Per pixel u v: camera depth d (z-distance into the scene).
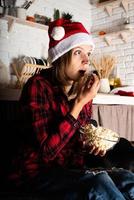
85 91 1.15
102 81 2.86
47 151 1.08
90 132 1.23
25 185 1.15
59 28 1.28
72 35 1.28
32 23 2.83
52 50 1.30
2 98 2.04
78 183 1.06
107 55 3.55
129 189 1.06
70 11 3.46
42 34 3.10
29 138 1.15
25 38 2.92
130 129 2.97
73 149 1.26
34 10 3.03
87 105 1.40
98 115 2.58
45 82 1.23
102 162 1.43
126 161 1.47
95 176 1.06
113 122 2.74
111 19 3.56
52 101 1.20
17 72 2.55
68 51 1.26
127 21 3.39
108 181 1.03
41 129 1.11
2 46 2.68
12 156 1.18
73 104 1.15
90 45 1.32
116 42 3.52
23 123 1.18
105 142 1.23
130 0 3.35
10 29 2.69
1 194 1.14
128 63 3.42
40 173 1.14
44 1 3.14
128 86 3.26
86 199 0.99
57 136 1.08
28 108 1.15
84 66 1.28
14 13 2.66
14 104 2.05
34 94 1.17
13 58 2.78
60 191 1.08
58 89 1.24
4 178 1.18
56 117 1.19
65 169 1.17
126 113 2.92
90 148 1.26
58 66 1.29
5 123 1.51
